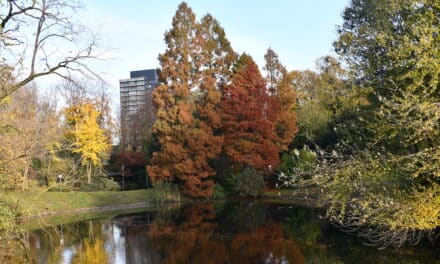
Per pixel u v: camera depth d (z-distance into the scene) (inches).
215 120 1384.1
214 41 1512.1
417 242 562.6
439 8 455.5
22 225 1000.9
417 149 505.7
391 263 523.5
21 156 541.0
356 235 712.4
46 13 419.8
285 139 1434.5
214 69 1494.8
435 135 457.4
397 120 439.5
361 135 626.2
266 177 1457.9
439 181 493.4
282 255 626.2
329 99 1259.8
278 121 1422.2
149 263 628.1
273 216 1005.2
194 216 1087.6
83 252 712.4
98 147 1395.2
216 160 1451.8
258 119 1358.3
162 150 1412.4
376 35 542.6
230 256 642.8
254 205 1226.6
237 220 983.0
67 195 1273.4
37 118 761.6
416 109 432.5
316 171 546.3
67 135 1332.4
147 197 1403.8
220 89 1478.8
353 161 499.8
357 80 649.0
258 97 1382.9
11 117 587.5
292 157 1337.4
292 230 815.1
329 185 507.8
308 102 1680.6
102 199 1333.7
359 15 822.5
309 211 1042.7
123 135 2017.7
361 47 605.3
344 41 666.2
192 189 1371.8
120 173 1740.9
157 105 1429.6
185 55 1427.2
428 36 426.0
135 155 1720.0
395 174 493.4
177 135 1375.5
